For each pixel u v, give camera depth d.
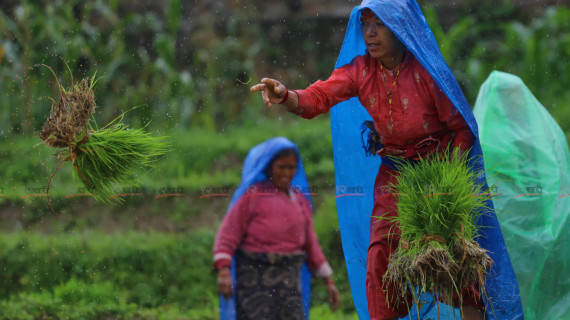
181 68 16.58
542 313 5.20
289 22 17.23
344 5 17.16
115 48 15.33
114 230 10.91
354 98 5.05
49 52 14.71
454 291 4.25
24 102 14.23
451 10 16.77
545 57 14.95
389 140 4.63
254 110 15.45
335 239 9.98
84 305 8.58
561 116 13.41
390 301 4.36
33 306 8.37
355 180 5.12
